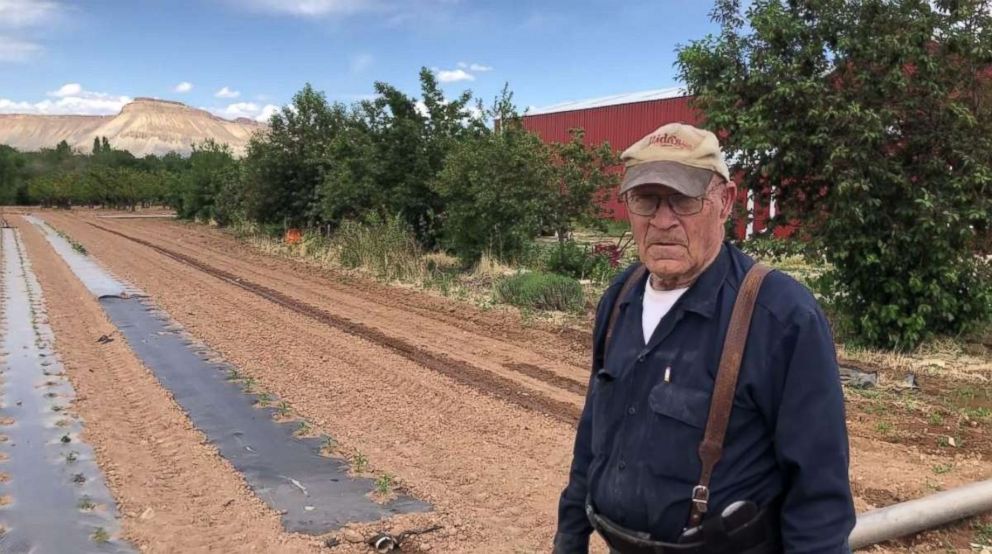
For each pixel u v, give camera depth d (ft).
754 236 29.84
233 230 99.91
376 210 58.44
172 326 33.35
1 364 26.17
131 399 22.09
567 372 25.14
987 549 12.76
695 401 5.63
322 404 21.44
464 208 48.65
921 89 26.04
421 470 16.47
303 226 77.36
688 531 5.65
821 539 5.42
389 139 56.59
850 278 27.66
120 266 58.49
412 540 13.24
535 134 47.34
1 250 72.84
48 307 38.45
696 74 29.22
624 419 6.07
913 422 19.52
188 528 13.71
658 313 6.12
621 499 5.98
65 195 199.31
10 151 274.98
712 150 5.87
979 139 25.54
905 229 25.93
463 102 58.03
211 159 120.26
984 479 15.55
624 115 102.12
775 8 26.99
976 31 25.71
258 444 18.17
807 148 26.71
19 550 12.91
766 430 5.60
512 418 20.07
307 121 75.92
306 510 14.42
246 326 33.30
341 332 31.89
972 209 25.25
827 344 5.51
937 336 28.35
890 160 26.02
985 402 21.35
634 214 6.09
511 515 14.25
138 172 198.90
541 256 49.06
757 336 5.55
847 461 5.53
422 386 23.16
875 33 26.04
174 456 17.46
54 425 19.54
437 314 36.24
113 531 13.62
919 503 13.21
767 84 27.07
